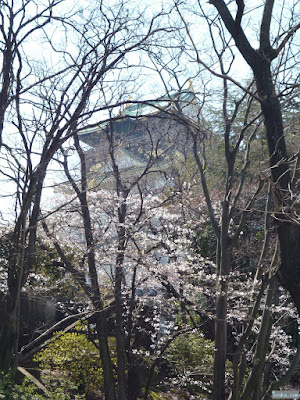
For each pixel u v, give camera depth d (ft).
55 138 29.55
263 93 26.35
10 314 29.68
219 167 55.31
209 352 47.24
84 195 37.52
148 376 42.11
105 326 38.40
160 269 37.73
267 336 35.88
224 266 35.24
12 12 29.14
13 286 29.84
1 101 29.30
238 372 33.35
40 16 30.32
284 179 25.96
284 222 25.00
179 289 42.11
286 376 34.01
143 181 49.57
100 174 43.93
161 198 49.16
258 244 51.75
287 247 24.90
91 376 41.88
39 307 48.70
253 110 48.16
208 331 52.95
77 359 41.83
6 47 29.32
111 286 39.75
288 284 25.03
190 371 44.57
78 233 44.34
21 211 29.17
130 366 40.06
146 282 40.96
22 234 29.94
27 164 29.76
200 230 52.70
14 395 25.99
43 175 31.58
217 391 34.37
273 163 26.22
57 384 40.88
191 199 46.29
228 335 51.80
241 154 55.11
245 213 35.04
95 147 45.73
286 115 46.62
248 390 34.06
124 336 39.93
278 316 48.32
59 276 45.80
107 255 38.37
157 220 45.16
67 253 41.24
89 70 31.30
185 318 47.93
